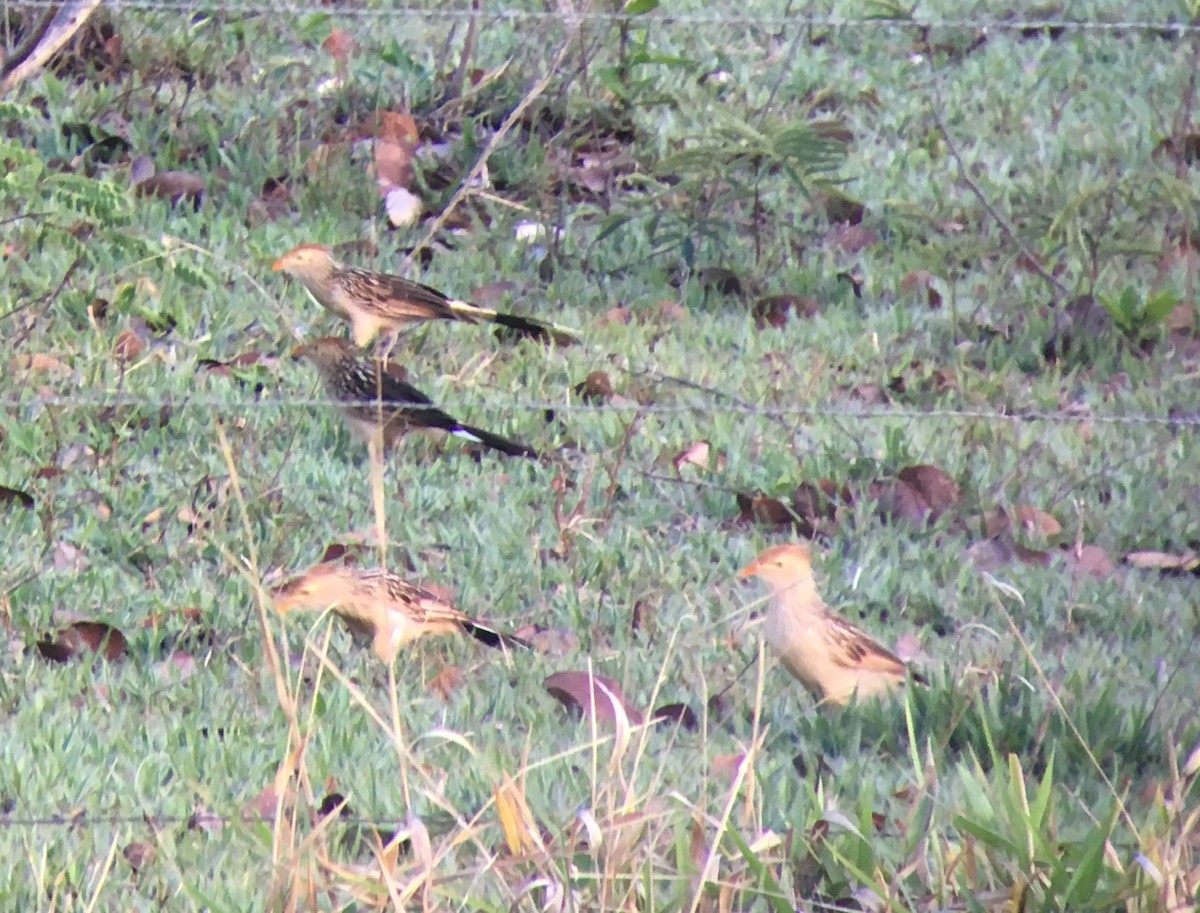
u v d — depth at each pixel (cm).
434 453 1131
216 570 974
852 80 1772
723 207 1450
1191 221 1409
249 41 1736
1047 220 1412
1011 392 1223
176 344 1234
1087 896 612
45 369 1170
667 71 1752
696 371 1238
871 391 1217
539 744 798
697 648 893
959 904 634
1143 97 1766
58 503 1033
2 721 817
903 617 959
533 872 652
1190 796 741
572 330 1298
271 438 1127
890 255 1453
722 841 663
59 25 1473
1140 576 1020
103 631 884
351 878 620
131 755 781
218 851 702
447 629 894
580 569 981
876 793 753
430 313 1259
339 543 984
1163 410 1196
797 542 1034
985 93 1762
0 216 1345
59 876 657
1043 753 793
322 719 810
